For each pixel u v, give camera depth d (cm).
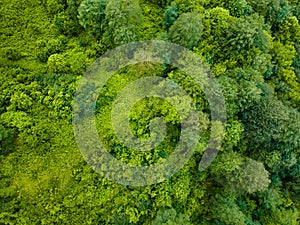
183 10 2930
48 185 2573
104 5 2748
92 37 2894
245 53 2944
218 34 2920
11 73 2789
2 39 2902
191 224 2752
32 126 2659
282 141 2967
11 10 2986
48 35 2973
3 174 2553
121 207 2591
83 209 2569
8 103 2705
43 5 3058
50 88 2756
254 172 2712
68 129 2697
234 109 2775
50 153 2647
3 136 2553
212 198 2888
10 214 2462
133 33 2761
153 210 2639
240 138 2916
